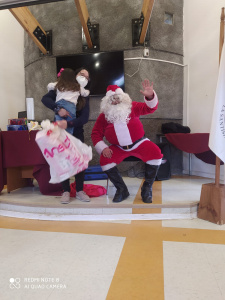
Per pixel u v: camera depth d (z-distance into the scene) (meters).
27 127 3.03
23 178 3.31
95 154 4.20
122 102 2.36
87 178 3.56
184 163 4.40
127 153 2.51
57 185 2.92
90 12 4.13
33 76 4.64
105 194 2.85
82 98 2.43
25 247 1.79
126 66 4.05
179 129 3.95
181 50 4.34
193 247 1.75
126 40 4.04
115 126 2.38
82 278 1.39
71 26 4.22
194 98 4.21
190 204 2.40
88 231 2.09
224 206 2.22
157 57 4.12
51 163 1.88
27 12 3.83
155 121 4.17
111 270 1.47
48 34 4.32
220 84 2.11
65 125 1.97
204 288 1.28
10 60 4.67
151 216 2.37
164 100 4.22
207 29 3.93
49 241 1.89
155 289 1.28
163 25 4.15
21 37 4.82
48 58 4.36
